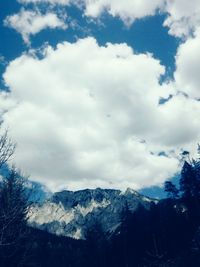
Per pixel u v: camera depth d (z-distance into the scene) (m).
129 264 72.12
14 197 14.22
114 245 81.44
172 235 70.69
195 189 78.75
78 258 70.25
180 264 57.81
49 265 53.44
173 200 86.81
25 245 16.56
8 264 16.20
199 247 60.56
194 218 74.50
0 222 13.15
